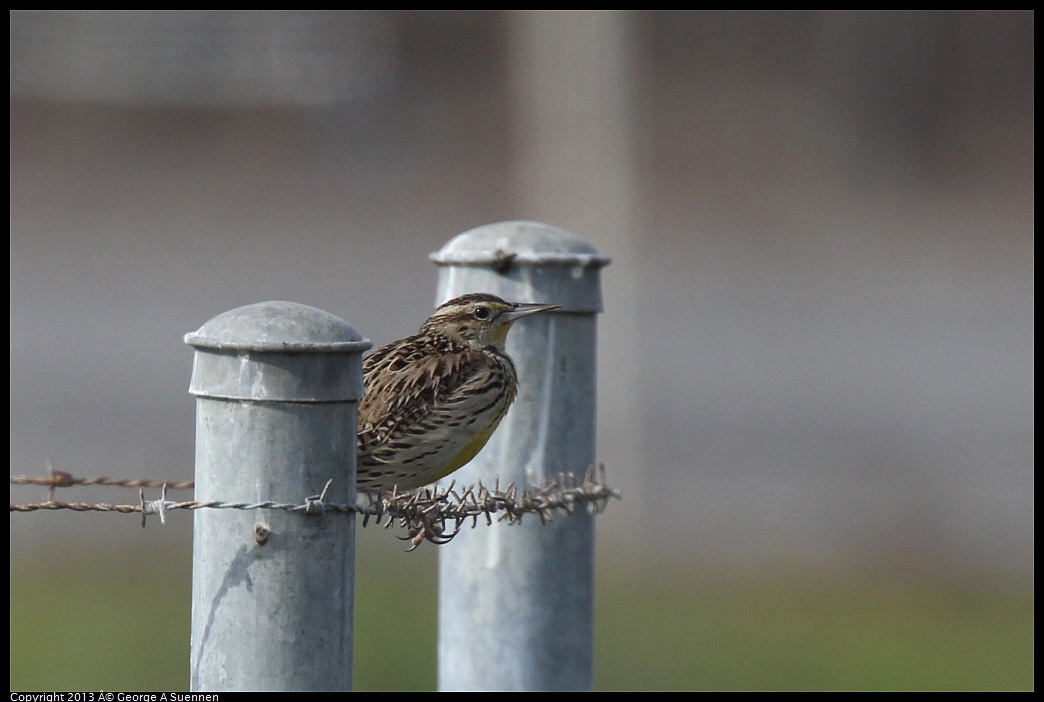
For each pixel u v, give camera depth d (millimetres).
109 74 32469
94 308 22656
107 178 31344
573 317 5383
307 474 3836
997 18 35969
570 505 5277
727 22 34938
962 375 20156
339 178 32562
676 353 21016
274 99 33125
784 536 12719
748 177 32812
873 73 35656
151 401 17516
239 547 3838
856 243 29781
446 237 29188
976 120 35969
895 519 13305
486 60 34281
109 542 11523
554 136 16734
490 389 5723
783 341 21922
